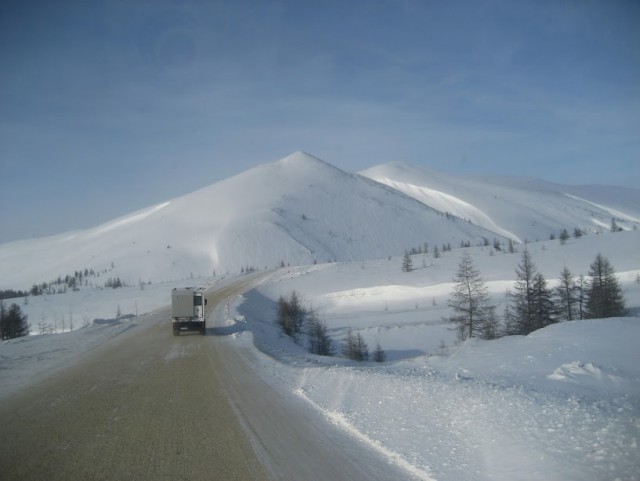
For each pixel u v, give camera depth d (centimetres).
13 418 996
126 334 3162
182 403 1115
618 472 564
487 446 694
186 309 3009
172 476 654
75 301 11644
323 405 1049
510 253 10006
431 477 620
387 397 1034
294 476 643
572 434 685
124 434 861
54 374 1598
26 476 664
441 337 5138
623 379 1030
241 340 2672
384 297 8444
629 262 7244
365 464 683
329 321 6706
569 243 9769
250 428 883
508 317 4422
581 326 1847
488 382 1083
